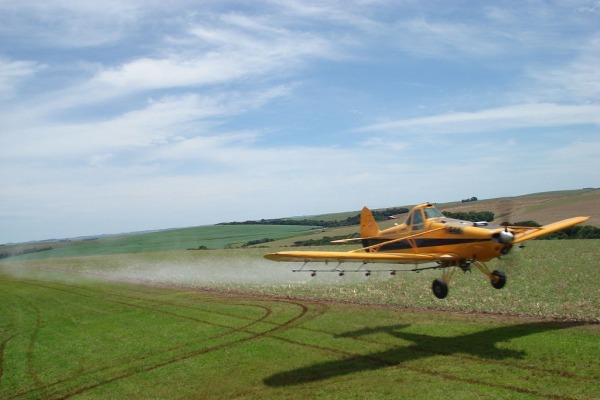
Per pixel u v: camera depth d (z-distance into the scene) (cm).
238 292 2134
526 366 904
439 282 1248
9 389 1093
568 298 1472
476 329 1191
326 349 1141
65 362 1255
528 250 3134
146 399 951
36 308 2128
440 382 871
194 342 1312
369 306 1594
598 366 864
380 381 907
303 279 2538
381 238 1484
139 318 1716
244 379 995
